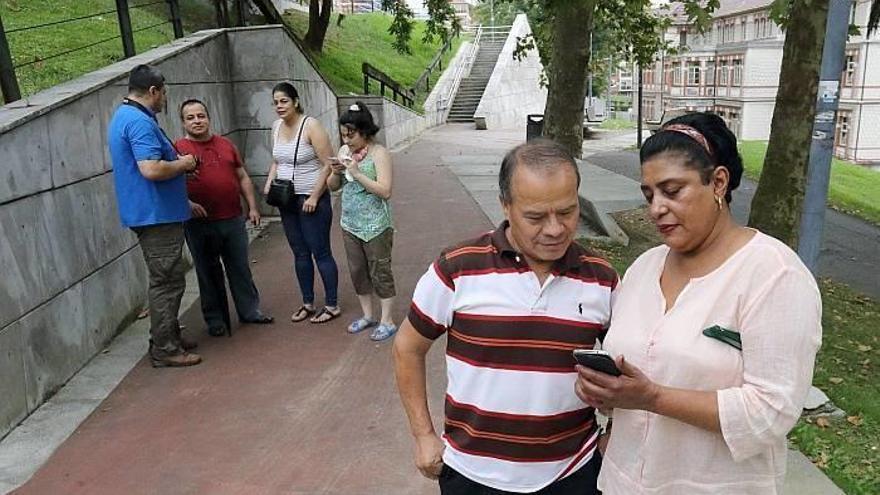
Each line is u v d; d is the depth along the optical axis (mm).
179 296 4727
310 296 5570
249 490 3348
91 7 11062
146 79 4410
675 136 1628
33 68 7645
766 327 1520
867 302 7703
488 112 25094
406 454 3639
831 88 4133
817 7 6102
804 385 1519
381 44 27594
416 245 7836
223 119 8633
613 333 1787
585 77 12562
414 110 22344
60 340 4473
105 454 3684
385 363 4738
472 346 1917
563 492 1979
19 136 4168
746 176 16328
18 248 4059
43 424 3994
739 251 1619
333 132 13445
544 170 1751
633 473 1771
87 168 5031
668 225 1644
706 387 1588
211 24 13555
